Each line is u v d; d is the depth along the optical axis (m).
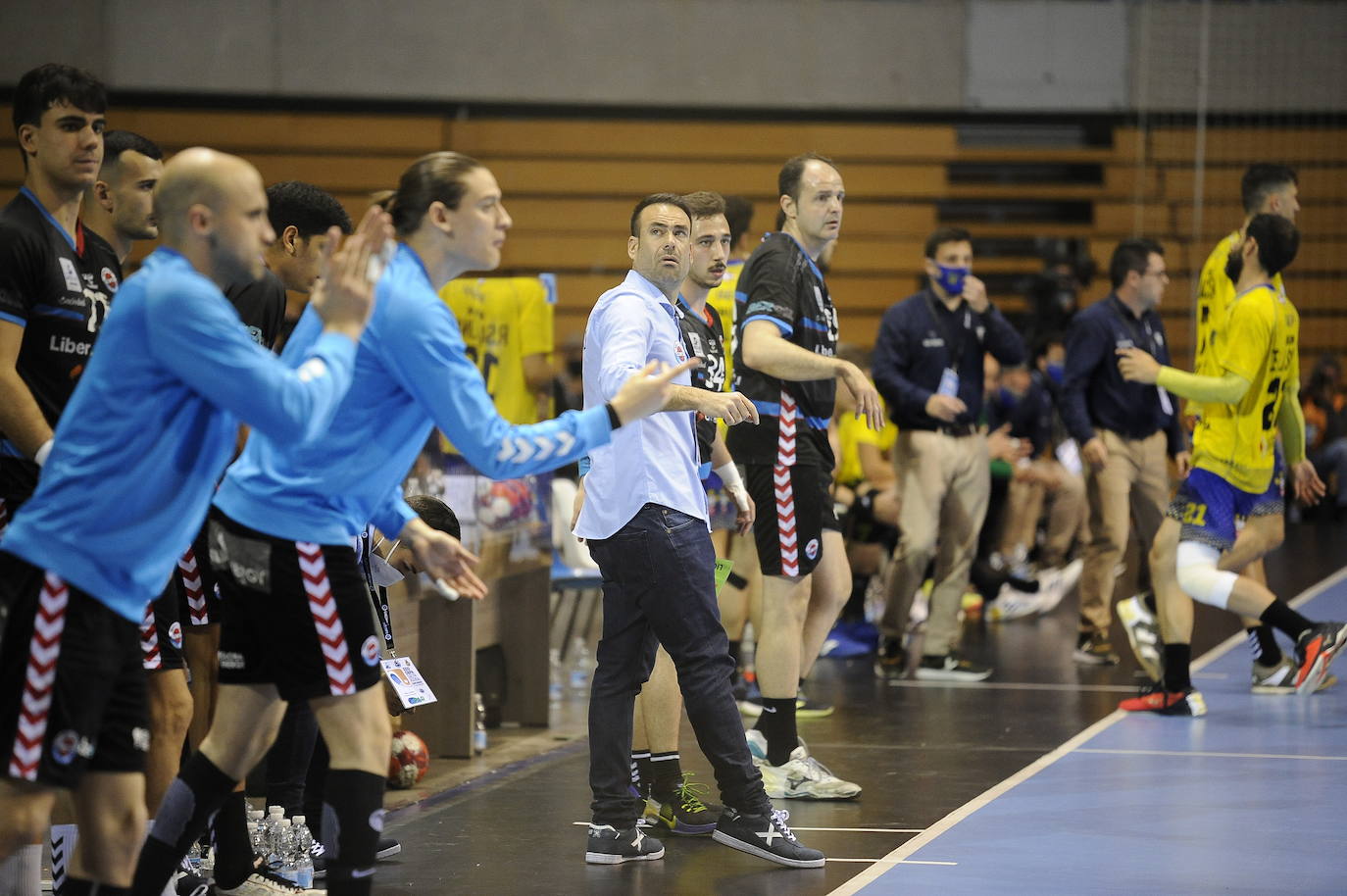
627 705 8.41
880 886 7.68
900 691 14.20
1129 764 10.76
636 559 8.11
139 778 5.80
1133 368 12.66
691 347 8.92
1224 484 12.63
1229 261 12.88
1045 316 22.12
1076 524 20.94
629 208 29.61
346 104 28.84
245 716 6.27
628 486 8.11
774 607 9.89
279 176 28.69
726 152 29.70
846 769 10.72
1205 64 29.94
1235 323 12.35
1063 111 29.88
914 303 14.88
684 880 7.89
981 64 29.70
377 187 28.89
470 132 29.23
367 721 6.15
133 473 5.36
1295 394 13.24
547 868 8.19
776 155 29.80
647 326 8.15
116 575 5.47
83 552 5.38
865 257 30.25
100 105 6.87
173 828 6.19
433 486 10.61
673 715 9.14
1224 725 12.15
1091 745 11.47
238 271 5.55
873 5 29.58
